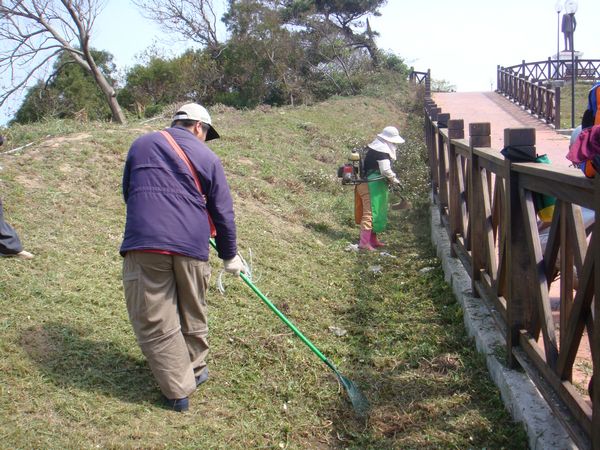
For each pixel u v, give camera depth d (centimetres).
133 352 423
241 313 511
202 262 377
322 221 826
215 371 426
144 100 2905
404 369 455
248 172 928
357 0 3469
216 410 384
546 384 340
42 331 415
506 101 2436
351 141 1386
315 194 943
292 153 1129
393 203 964
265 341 468
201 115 395
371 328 527
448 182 696
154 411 369
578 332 296
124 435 339
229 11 3011
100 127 1023
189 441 347
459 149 588
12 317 423
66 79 2906
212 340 461
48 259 521
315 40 3098
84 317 446
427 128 1214
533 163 356
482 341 444
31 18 2259
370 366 466
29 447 314
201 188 374
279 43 2938
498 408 384
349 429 389
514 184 381
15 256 509
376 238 766
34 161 746
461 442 355
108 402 365
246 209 781
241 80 2956
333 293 601
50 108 2662
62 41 2356
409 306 573
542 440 323
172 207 362
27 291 459
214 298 526
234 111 1563
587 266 274
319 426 391
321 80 3017
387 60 3431
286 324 464
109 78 3127
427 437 364
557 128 1670
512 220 384
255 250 663
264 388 418
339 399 416
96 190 707
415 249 761
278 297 560
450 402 399
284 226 773
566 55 3045
